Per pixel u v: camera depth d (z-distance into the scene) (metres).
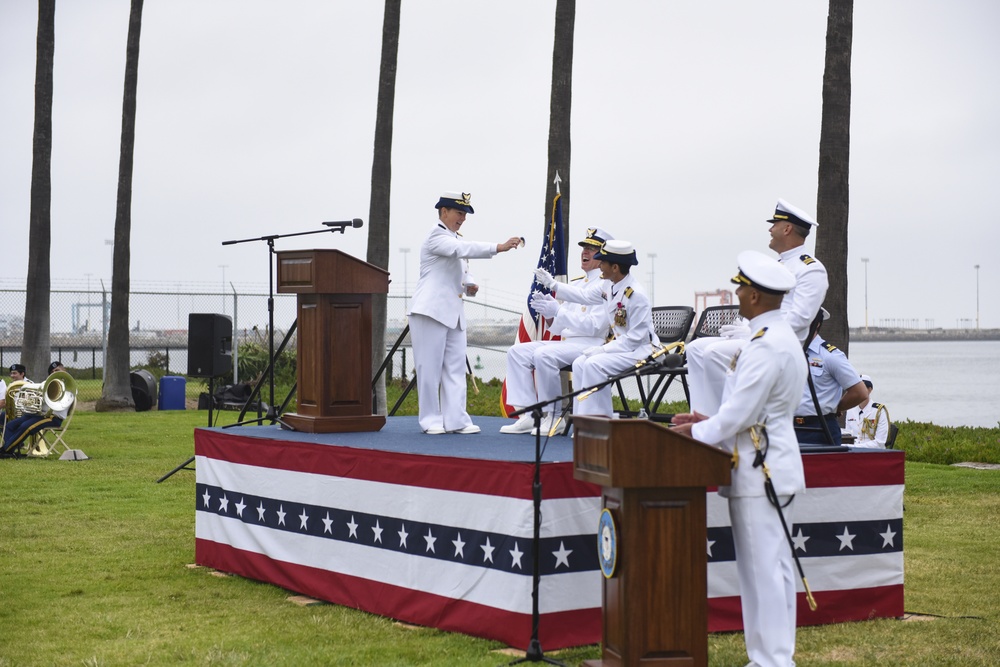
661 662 5.48
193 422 22.02
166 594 8.33
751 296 5.94
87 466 15.62
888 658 6.51
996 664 6.38
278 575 8.50
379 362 20.22
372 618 7.50
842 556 7.49
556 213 11.21
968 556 9.68
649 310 8.76
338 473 7.96
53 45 24.92
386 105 20.14
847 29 13.87
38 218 24.75
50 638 7.10
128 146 25.20
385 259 20.33
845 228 13.94
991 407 31.36
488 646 6.69
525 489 6.60
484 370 28.00
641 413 8.65
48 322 24.98
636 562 5.47
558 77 16.77
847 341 13.96
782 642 5.80
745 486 5.83
